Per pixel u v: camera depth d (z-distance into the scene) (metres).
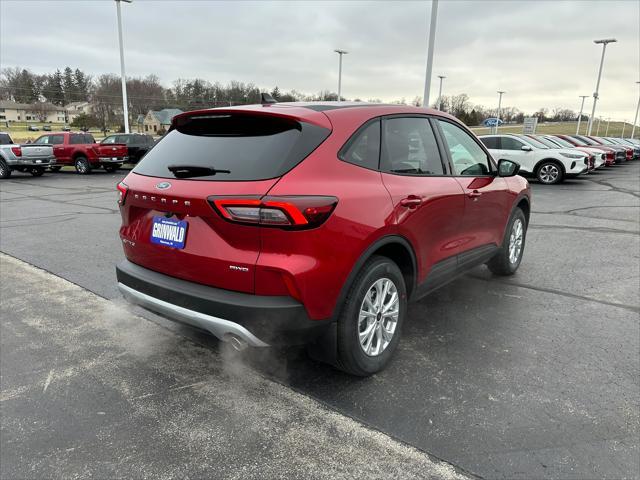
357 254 2.66
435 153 3.56
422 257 3.29
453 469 2.22
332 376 3.07
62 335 3.70
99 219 8.82
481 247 4.24
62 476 2.20
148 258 2.92
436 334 3.68
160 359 3.32
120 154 21.66
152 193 2.76
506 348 3.45
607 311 4.16
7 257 5.93
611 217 9.08
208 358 3.34
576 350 3.41
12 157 18.39
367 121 2.98
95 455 2.34
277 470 2.23
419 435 2.47
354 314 2.77
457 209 3.62
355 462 2.28
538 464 2.25
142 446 2.40
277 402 2.79
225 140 2.79
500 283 4.94
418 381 3.00
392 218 2.87
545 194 12.72
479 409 2.69
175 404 2.77
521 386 2.93
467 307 4.25
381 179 2.92
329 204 2.47
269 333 2.49
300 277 2.41
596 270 5.41
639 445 2.38
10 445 2.41
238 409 2.72
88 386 2.97
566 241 6.93
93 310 4.20
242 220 2.40
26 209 10.17
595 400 2.78
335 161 2.67
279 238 2.38
